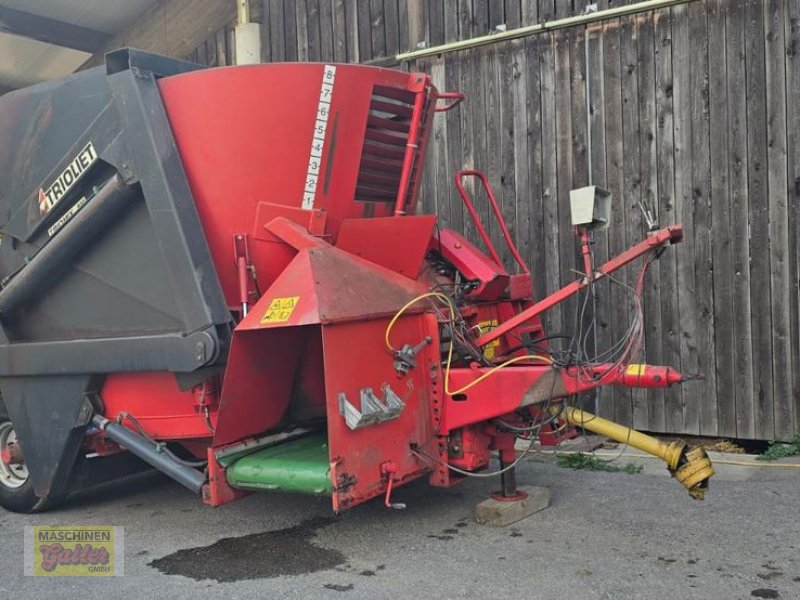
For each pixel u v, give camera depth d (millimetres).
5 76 10281
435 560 4039
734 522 4473
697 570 3785
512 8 7090
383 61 7828
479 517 4609
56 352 4941
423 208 7609
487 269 5129
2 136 5168
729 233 6250
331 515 4922
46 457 5102
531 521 4609
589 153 6789
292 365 4598
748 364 6223
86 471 5309
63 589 3922
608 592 3557
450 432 4457
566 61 6852
